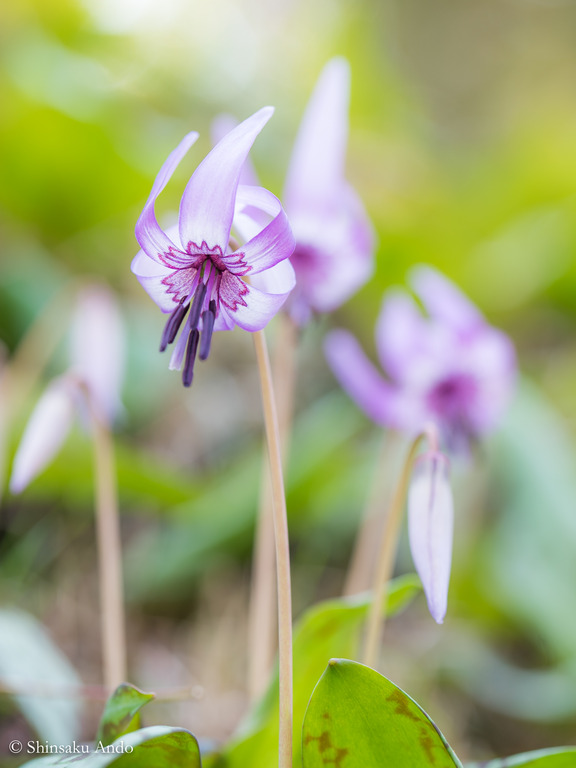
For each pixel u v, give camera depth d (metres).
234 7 1.91
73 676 0.67
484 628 0.90
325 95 0.65
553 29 2.91
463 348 0.70
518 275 1.39
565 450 0.94
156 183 0.51
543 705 0.77
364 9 2.36
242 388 1.17
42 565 0.88
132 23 1.61
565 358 1.41
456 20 2.90
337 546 0.98
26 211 1.21
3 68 1.11
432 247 1.31
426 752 0.53
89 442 0.78
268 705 0.58
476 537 0.90
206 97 1.72
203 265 0.53
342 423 0.86
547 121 2.41
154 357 1.08
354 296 1.30
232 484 0.88
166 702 0.74
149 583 0.84
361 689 0.53
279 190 1.26
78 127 1.10
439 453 0.56
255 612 0.68
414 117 2.33
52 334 1.00
